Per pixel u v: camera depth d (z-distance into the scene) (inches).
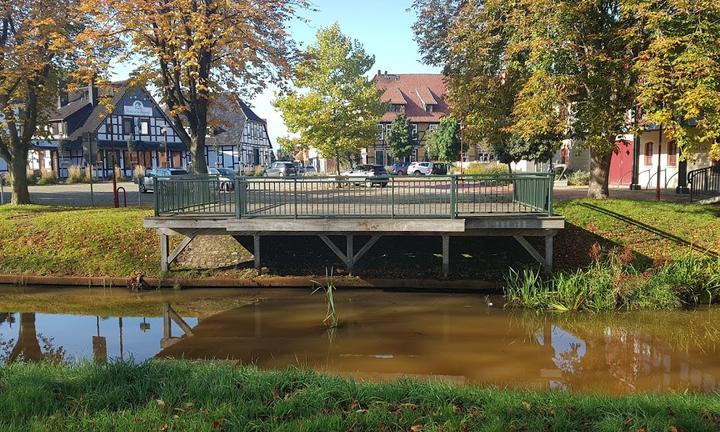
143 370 235.9
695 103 488.4
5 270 569.0
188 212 529.7
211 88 695.1
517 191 528.4
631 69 559.8
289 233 534.9
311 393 207.9
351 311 451.8
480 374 309.0
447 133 2193.7
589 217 612.7
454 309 455.5
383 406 198.5
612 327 404.5
